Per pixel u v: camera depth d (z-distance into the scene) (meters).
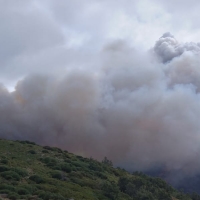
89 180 53.59
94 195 46.09
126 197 49.91
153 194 54.09
